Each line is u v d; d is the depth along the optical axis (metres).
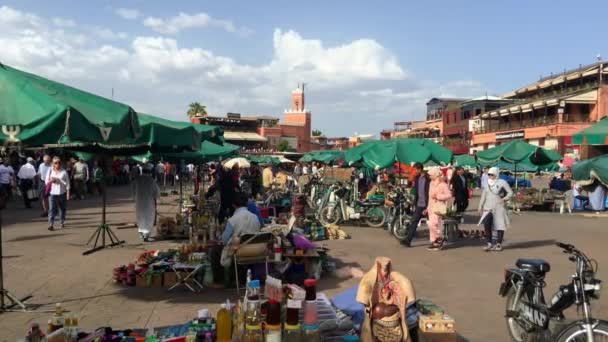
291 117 101.50
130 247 10.24
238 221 6.87
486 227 10.77
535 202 21.62
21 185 17.52
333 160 23.81
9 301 6.39
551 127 44.88
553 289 7.43
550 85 51.28
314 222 12.85
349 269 8.28
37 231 12.27
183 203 17.62
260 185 23.53
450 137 70.19
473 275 8.31
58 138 4.57
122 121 5.40
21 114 4.52
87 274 7.82
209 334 4.36
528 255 10.19
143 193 11.13
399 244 11.53
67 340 4.12
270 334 4.13
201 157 14.50
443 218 11.78
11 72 4.96
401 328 4.21
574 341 4.02
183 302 6.45
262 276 7.11
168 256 8.18
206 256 7.66
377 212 14.91
